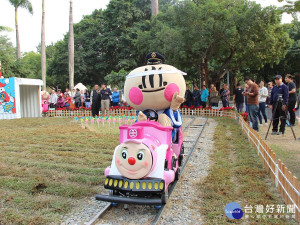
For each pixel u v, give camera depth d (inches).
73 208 176.2
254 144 305.3
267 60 888.3
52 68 1574.8
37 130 483.8
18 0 1208.8
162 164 168.6
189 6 748.0
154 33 979.9
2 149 337.4
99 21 1503.4
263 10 711.1
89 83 1619.1
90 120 592.4
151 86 208.7
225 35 724.0
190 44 767.7
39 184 206.8
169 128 185.9
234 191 192.7
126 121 572.1
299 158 261.3
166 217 163.8
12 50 1549.0
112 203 178.9
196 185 211.2
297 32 1202.0
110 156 297.6
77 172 247.0
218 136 386.0
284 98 356.8
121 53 1327.5
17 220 156.9
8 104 715.4
